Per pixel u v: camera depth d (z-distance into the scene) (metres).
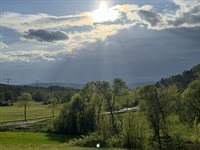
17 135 126.12
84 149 83.31
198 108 88.19
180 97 89.31
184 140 85.62
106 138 98.44
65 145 92.81
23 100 194.12
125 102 116.00
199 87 88.38
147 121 89.12
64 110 138.00
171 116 87.06
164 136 86.19
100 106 120.50
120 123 103.25
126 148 90.06
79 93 136.50
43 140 115.25
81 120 133.38
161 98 86.62
